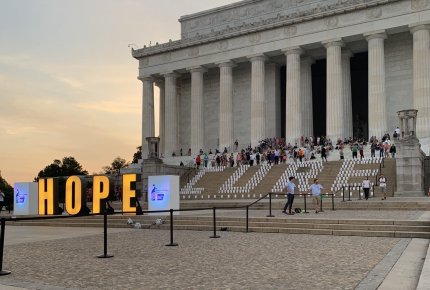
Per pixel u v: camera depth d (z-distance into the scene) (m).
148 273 12.88
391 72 66.75
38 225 31.45
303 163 51.94
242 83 78.69
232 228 23.95
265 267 13.38
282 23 68.00
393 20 60.94
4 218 13.30
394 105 66.12
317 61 75.62
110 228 27.61
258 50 70.31
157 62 80.00
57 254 16.80
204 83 82.25
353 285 10.81
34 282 11.97
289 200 28.42
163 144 83.25
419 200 33.22
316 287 10.73
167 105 78.56
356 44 67.62
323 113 74.75
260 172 53.38
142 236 22.31
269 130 74.62
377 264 13.41
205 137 81.25
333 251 16.16
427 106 58.41
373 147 52.00
